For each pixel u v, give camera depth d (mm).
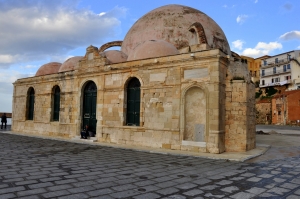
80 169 9289
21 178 7805
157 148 15336
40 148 15180
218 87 13828
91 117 19875
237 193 6625
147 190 6777
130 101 17672
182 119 14836
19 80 26609
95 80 19422
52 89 23078
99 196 6188
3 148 14859
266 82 80500
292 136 26047
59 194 6266
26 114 25859
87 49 20141
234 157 12172
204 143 13930
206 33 20969
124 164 10469
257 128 43594
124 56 20938
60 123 21594
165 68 15789
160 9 23234
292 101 54562
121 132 17391
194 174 8758
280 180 7992
